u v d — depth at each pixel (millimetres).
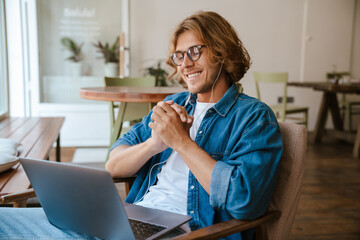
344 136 4953
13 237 1068
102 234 1000
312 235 2352
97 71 4902
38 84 4688
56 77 4809
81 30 4797
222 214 1175
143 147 1326
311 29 5758
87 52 4852
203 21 1258
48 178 994
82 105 4785
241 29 5535
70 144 4828
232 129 1223
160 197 1298
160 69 4926
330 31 5828
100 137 4883
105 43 4875
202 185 1107
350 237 2332
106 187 888
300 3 5672
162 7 5195
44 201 1072
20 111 4605
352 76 6023
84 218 1006
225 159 1188
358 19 5922
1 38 3861
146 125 1491
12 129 2789
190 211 1196
